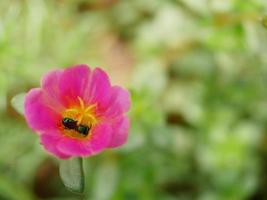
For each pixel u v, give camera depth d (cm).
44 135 23
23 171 34
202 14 33
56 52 35
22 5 36
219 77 35
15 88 34
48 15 36
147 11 39
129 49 38
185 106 35
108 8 40
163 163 32
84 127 23
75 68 24
